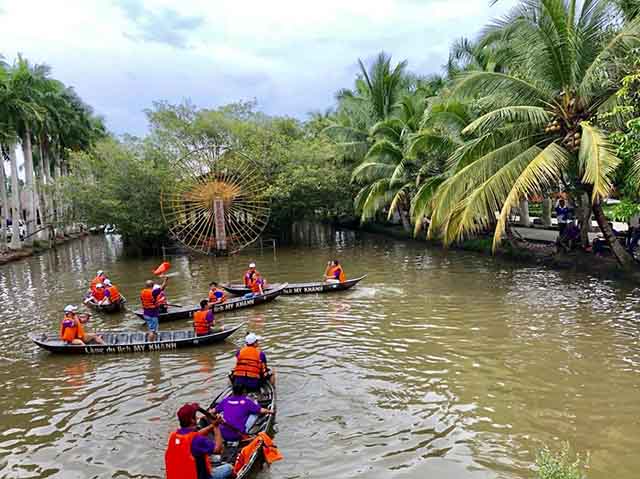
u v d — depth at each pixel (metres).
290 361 12.80
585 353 12.27
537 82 17.77
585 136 15.78
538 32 16.91
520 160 17.59
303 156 36.53
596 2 16.55
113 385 11.68
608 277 19.97
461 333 14.33
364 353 13.12
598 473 7.47
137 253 38.72
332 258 31.25
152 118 38.50
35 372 12.75
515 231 30.41
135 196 35.09
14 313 19.75
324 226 58.91
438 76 39.03
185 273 28.25
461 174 18.64
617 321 14.60
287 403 10.24
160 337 14.58
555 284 19.73
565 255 23.17
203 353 13.64
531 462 7.84
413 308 17.42
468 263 25.97
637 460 7.78
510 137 19.02
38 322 18.16
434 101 23.94
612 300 16.84
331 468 7.84
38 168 50.25
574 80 17.22
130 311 18.75
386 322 15.88
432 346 13.38
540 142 18.27
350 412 9.75
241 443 8.15
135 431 9.43
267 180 36.81
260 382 10.34
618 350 12.36
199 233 37.56
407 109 33.25
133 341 14.55
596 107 17.27
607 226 19.72
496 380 10.97
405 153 31.42
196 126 38.09
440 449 8.30
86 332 16.31
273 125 40.62
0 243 37.50
